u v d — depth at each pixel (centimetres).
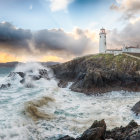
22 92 3206
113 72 4119
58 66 6247
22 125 1623
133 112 2175
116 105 2661
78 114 2170
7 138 1347
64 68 5953
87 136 1280
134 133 1276
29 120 1786
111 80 3994
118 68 4719
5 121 1631
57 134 1570
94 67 5222
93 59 5669
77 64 5878
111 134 1453
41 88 3850
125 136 1324
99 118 2028
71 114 2161
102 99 3125
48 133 1577
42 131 1606
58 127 1730
